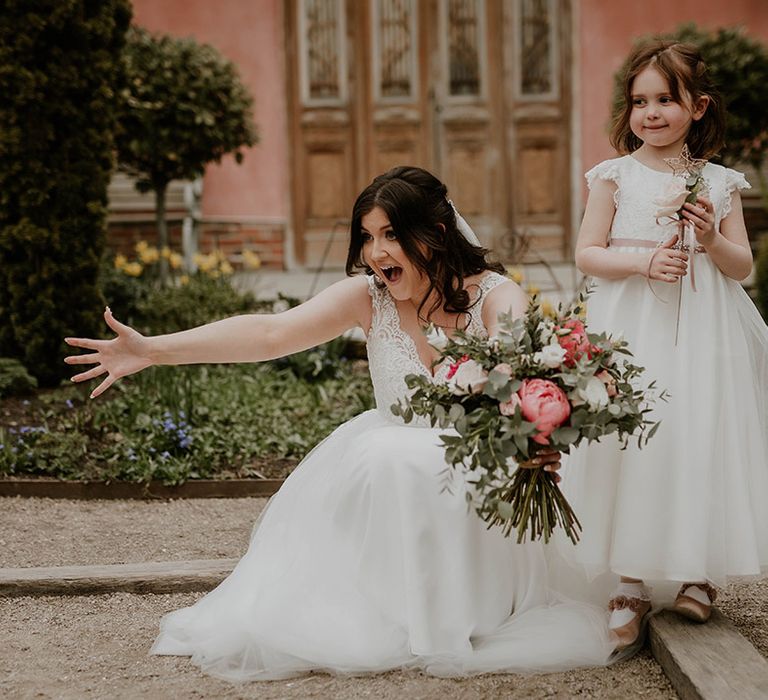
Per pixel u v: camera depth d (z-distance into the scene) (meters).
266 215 11.18
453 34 11.34
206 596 3.32
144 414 5.41
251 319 3.17
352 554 3.07
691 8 11.23
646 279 3.10
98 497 4.85
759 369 3.18
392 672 2.96
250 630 3.00
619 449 3.03
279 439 5.34
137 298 7.65
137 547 4.18
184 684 2.92
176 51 8.16
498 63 11.38
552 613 3.10
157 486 4.87
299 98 11.29
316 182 11.38
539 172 11.49
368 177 11.41
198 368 6.45
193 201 10.59
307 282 10.29
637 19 11.24
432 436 3.05
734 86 8.75
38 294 6.16
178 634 3.19
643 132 3.12
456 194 11.49
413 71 11.37
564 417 2.70
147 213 10.57
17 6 6.01
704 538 2.91
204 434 5.27
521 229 11.48
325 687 2.88
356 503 3.06
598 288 3.20
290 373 6.51
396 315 3.25
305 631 2.98
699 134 3.20
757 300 8.13
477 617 3.02
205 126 8.18
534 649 2.95
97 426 5.33
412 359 3.21
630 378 2.92
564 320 2.87
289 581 3.07
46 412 5.62
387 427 3.20
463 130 11.43
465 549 2.98
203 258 8.13
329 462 3.26
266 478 4.97
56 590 3.63
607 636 3.05
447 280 3.17
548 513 2.85
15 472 4.94
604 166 3.21
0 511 4.61
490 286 3.23
